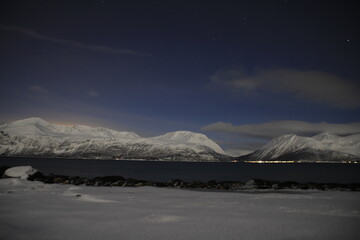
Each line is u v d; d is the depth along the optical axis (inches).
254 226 565.3
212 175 4375.0
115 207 770.8
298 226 567.8
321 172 5880.9
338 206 843.4
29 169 1528.1
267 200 973.8
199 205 842.2
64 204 799.1
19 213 664.4
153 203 870.4
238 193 1218.6
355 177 3969.0
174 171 5625.0
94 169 5423.2
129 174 4197.8
